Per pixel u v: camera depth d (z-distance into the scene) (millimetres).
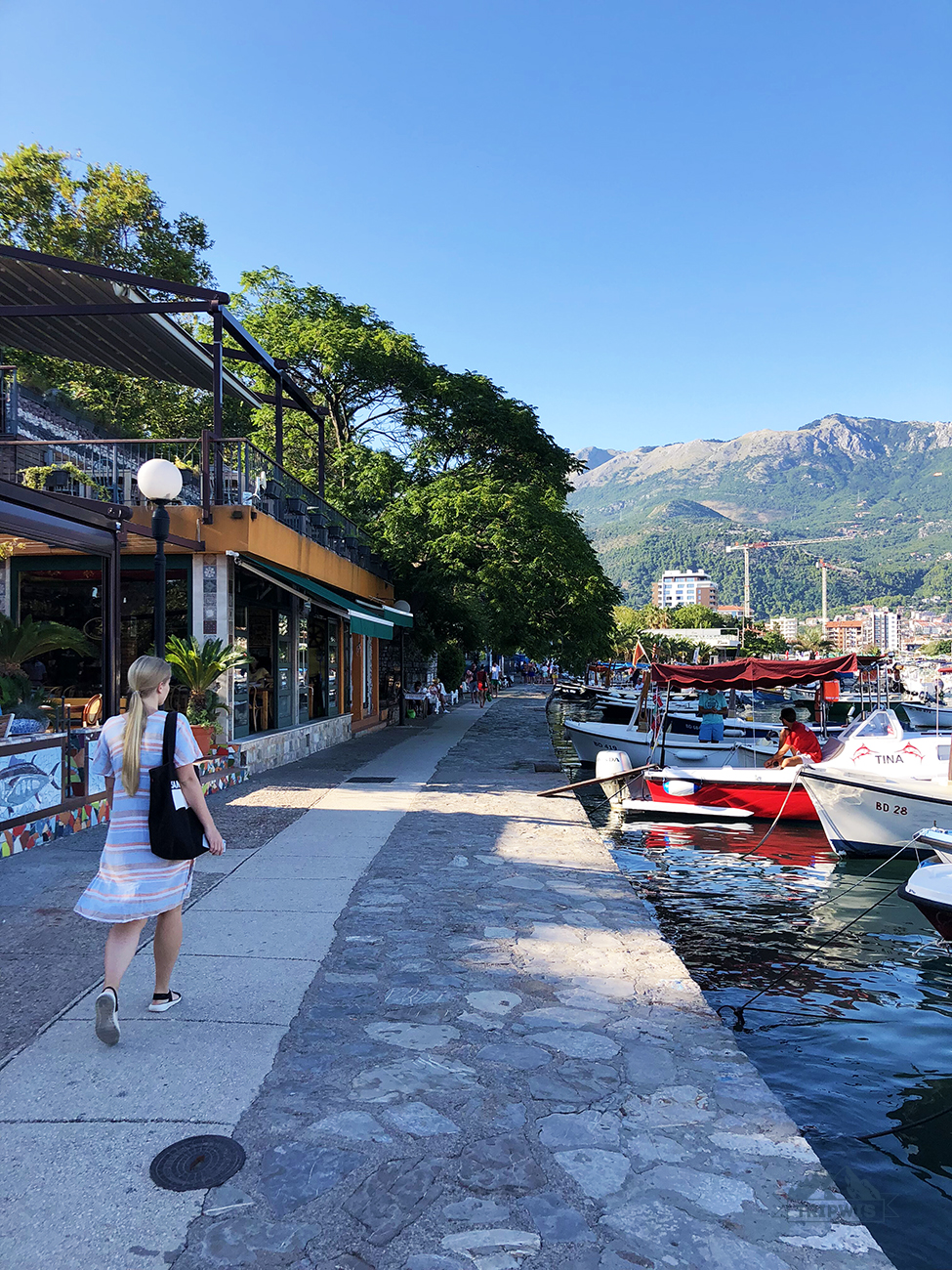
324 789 13195
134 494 14203
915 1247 3977
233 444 15312
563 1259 2822
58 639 10547
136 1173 3215
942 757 15344
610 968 5680
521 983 5383
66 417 16781
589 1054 4402
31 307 13109
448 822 10734
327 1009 4855
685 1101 3938
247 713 15078
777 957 8430
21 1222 2914
